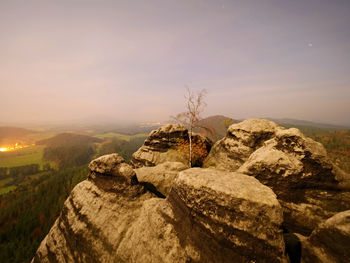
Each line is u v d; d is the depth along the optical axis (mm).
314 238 7637
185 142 29812
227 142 22641
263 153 13406
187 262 7391
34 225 80625
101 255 10297
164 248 8281
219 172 10070
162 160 28281
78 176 109750
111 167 13953
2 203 116688
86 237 11570
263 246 6461
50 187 110688
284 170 12125
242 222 7008
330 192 11039
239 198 7379
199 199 8352
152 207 10969
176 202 9570
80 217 12836
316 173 11516
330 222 7219
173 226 8805
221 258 6840
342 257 6461
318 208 10766
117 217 11656
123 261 9273
